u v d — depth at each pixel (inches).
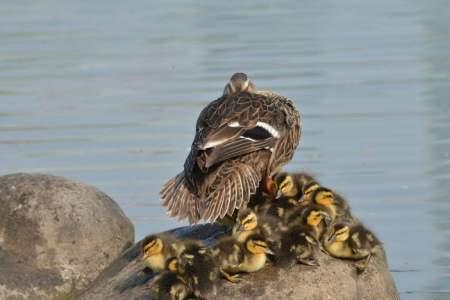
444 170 737.0
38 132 834.8
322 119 844.6
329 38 1071.6
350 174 737.0
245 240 454.0
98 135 824.3
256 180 475.2
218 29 1121.4
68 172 749.3
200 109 869.8
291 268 458.3
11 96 923.4
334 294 456.1
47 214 522.3
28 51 1056.8
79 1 1268.5
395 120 832.3
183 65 987.3
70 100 907.4
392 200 692.1
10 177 538.0
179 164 759.7
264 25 1126.4
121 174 744.3
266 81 936.3
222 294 449.7
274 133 487.8
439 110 852.6
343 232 466.9
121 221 537.6
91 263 521.0
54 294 509.7
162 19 1169.4
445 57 983.0
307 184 503.2
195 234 506.0
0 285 502.9
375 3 1214.3
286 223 476.7
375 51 1016.9
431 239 634.8
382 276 481.7
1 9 1238.3
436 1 1208.8
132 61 1016.2
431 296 565.3
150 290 463.8
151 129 831.1
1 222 523.2
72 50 1050.7
